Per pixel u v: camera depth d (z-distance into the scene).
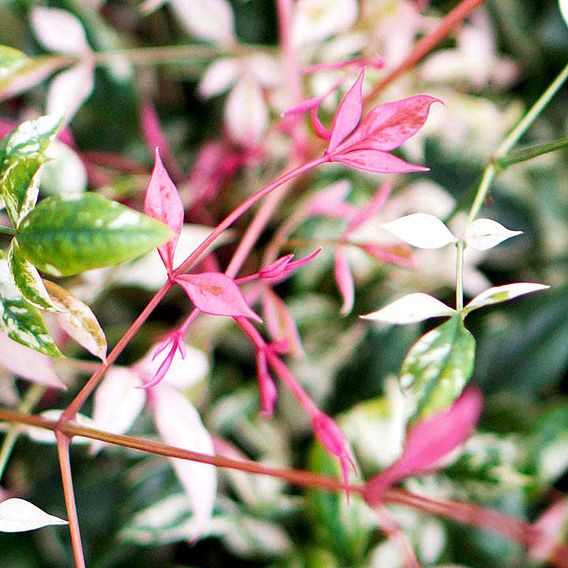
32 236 0.45
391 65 0.65
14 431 0.53
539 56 0.81
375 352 0.71
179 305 0.68
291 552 0.64
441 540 0.64
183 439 0.53
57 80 0.60
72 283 0.58
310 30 0.60
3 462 0.52
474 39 0.71
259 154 0.64
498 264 0.76
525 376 0.71
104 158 0.66
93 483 0.63
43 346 0.46
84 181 0.57
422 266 0.70
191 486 0.52
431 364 0.48
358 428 0.63
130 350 0.64
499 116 0.77
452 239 0.48
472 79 0.73
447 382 0.48
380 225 0.48
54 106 0.60
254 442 0.66
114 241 0.44
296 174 0.47
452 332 0.48
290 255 0.47
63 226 0.44
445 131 0.75
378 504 0.47
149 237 0.44
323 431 0.50
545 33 0.80
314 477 0.47
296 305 0.69
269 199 0.54
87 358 0.63
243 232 0.67
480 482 0.61
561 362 0.71
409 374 0.48
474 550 0.64
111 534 0.62
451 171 0.77
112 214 0.44
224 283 0.46
